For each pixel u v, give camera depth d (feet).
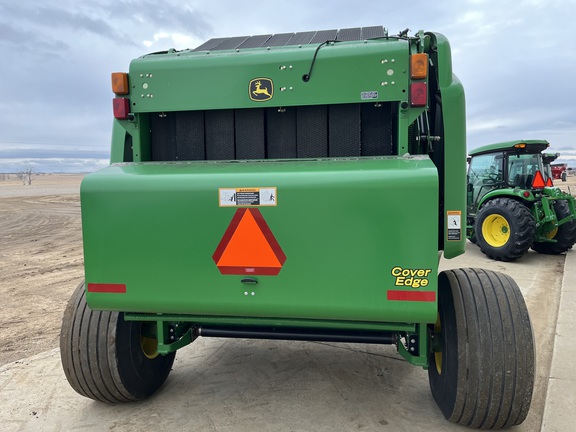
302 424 9.08
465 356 7.90
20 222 49.65
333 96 8.17
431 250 6.89
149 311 7.89
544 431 8.62
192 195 7.40
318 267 7.21
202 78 8.51
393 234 6.96
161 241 7.57
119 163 8.54
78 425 9.16
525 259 27.43
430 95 9.11
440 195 8.60
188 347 13.12
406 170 7.00
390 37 8.44
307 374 11.32
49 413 9.63
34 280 22.53
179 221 7.48
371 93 8.05
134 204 7.55
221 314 7.69
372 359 12.20
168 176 7.54
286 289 7.34
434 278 6.93
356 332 8.68
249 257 7.37
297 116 8.86
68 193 114.73
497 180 29.76
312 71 8.21
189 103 8.59
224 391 10.49
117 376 9.14
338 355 12.48
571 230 27.45
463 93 8.10
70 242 35.14
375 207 6.97
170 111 8.81
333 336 8.73
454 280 8.55
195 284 7.57
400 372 11.40
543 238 27.86
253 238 7.32
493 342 7.76
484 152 30.83
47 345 13.74
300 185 7.13
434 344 9.13
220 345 13.28
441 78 8.13
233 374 11.36
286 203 7.17
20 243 34.73
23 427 9.11
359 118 8.68
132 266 7.70
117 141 9.12
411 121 7.99
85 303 9.37
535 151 28.25
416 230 6.89
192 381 11.02
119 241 7.68
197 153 9.27
